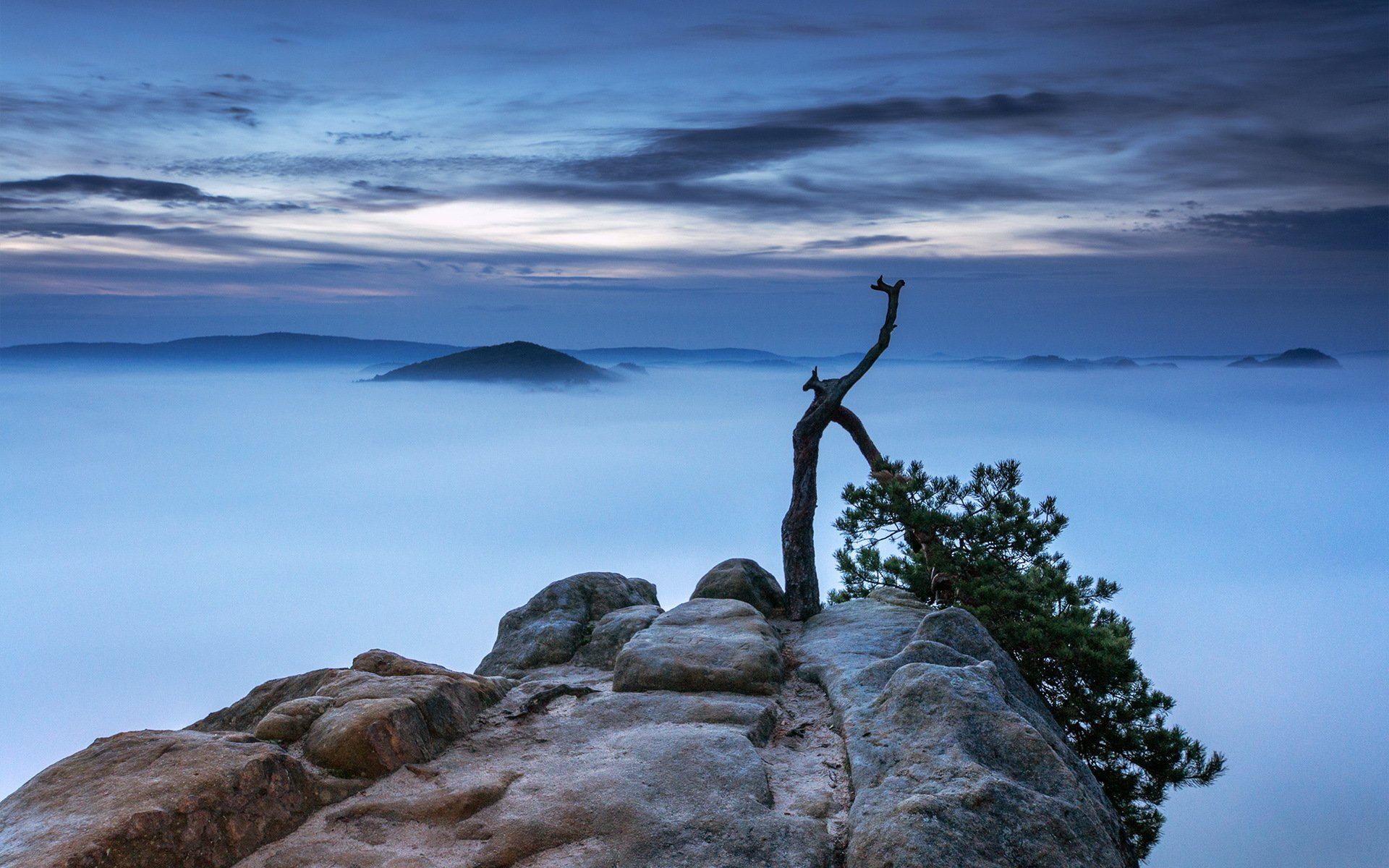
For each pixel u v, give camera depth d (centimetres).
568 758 761
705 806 654
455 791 663
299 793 647
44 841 522
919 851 554
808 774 759
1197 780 1358
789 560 1490
